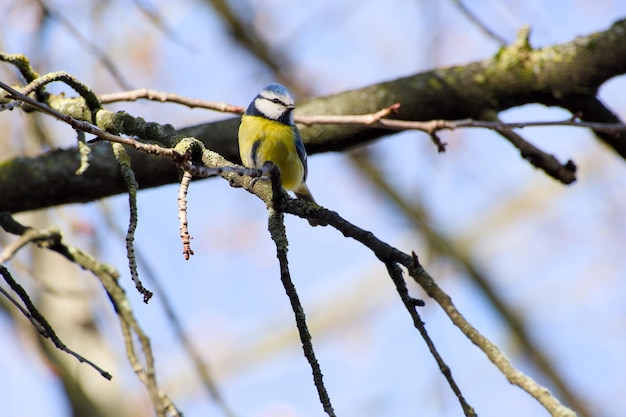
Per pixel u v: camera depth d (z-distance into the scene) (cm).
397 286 504
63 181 923
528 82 993
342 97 1018
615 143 1035
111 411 1127
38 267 1152
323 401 520
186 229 557
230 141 1003
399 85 1012
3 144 1290
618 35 976
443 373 470
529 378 429
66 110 764
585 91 991
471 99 1002
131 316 729
